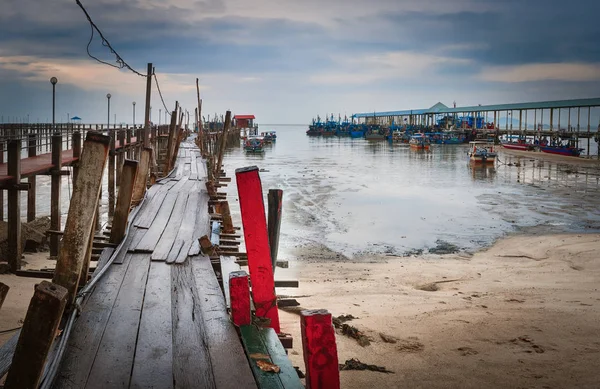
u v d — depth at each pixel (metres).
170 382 3.76
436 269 14.18
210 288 6.02
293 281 8.20
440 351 7.78
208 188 13.09
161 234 8.73
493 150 56.81
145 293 5.77
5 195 22.64
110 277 6.33
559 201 28.00
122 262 7.00
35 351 3.39
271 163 52.47
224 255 7.79
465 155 64.81
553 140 69.12
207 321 4.97
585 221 22.33
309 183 35.09
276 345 4.43
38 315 3.38
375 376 6.89
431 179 38.38
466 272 13.80
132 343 4.40
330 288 11.59
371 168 47.06
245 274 4.93
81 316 4.95
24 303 8.73
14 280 9.99
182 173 18.94
